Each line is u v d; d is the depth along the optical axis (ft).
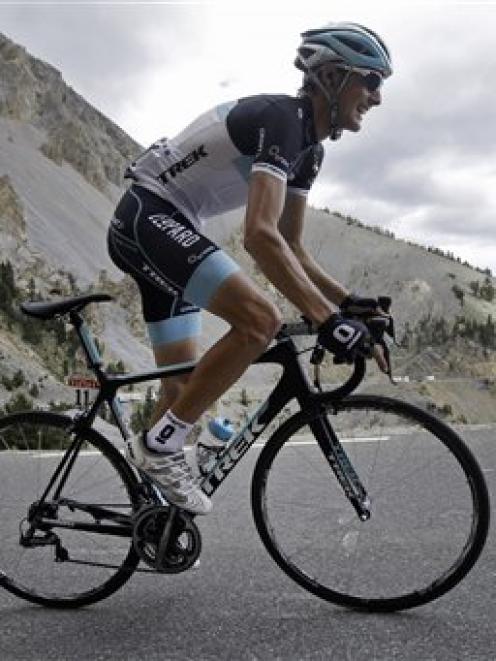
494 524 10.54
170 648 6.61
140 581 8.51
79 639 6.89
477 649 6.38
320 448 7.89
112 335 510.58
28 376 296.10
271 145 7.17
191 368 7.81
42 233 602.03
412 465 7.68
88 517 7.96
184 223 7.82
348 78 7.51
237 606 7.63
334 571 7.72
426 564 7.47
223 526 10.90
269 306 7.09
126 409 8.33
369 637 6.74
